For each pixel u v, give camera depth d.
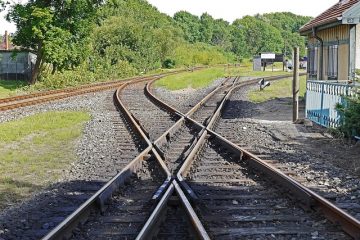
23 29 42.75
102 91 35.56
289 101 27.64
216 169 10.81
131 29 71.00
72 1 44.25
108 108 24.23
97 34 67.00
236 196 8.62
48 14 42.22
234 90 36.78
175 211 7.75
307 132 16.14
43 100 27.12
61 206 8.34
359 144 13.48
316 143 14.12
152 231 6.59
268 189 9.16
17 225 7.36
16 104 24.19
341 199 8.54
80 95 31.86
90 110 23.50
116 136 15.63
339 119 14.98
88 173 10.71
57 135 15.87
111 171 10.80
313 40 23.67
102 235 6.84
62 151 13.44
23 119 19.92
